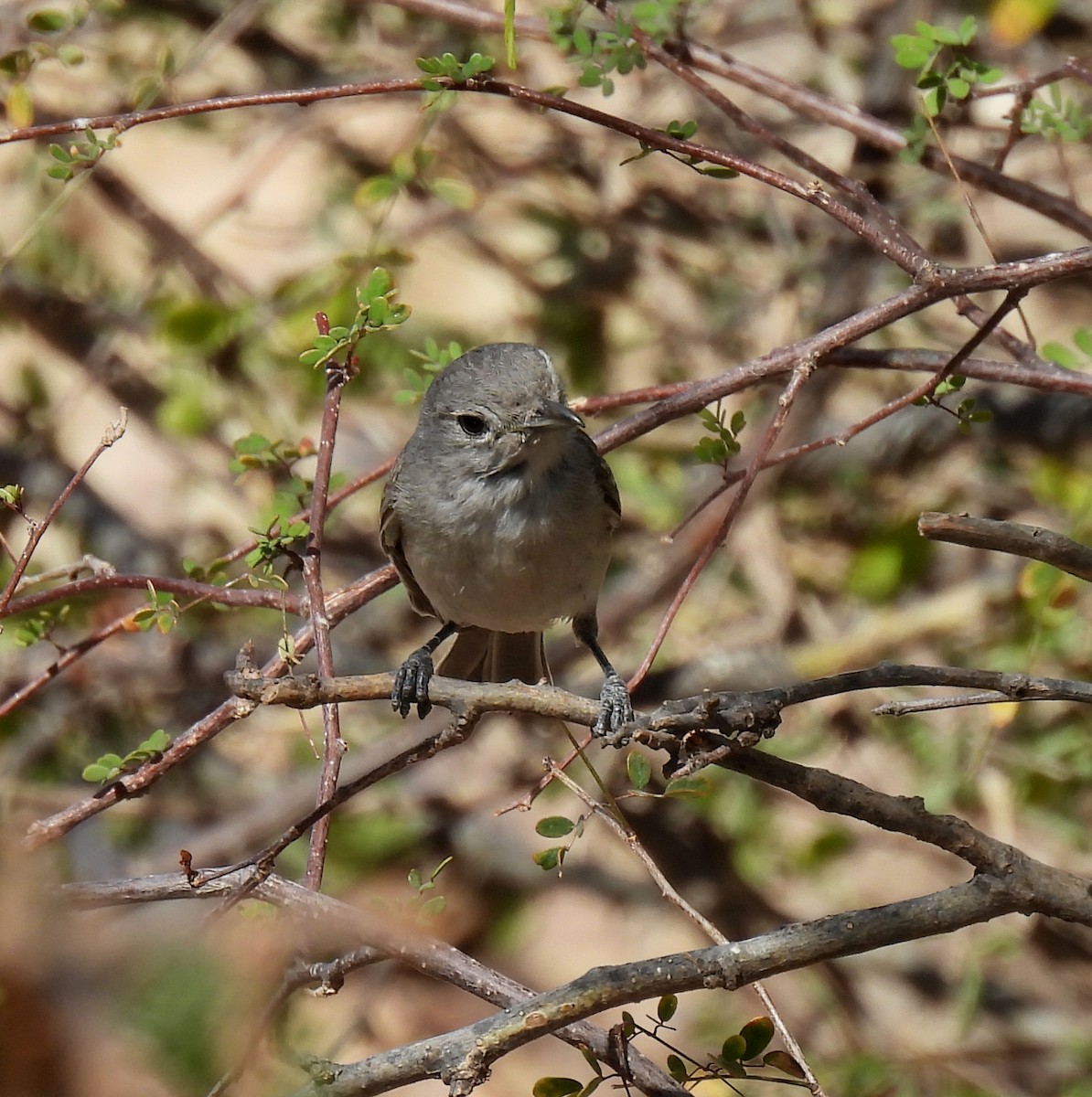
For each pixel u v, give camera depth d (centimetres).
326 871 1180
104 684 1229
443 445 888
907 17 1217
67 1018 280
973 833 591
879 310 757
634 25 867
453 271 1452
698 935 1238
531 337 1345
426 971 623
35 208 1309
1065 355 912
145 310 1288
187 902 696
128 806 1202
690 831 1258
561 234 1353
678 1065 642
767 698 584
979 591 1224
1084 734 1090
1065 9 1275
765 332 1309
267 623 1255
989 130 1045
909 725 1164
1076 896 588
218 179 1521
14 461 1312
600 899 1265
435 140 1303
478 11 953
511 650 997
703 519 1234
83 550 1296
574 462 889
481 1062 570
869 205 852
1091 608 1112
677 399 832
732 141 1330
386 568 822
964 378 840
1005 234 1348
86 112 1255
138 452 1377
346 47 1317
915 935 586
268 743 1305
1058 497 1184
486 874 1248
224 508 1370
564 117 1320
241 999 297
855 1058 1069
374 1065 575
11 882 290
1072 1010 1176
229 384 1257
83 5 995
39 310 1310
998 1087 1107
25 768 1239
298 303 1209
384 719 1314
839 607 1291
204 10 1291
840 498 1308
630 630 1268
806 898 1259
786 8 1362
